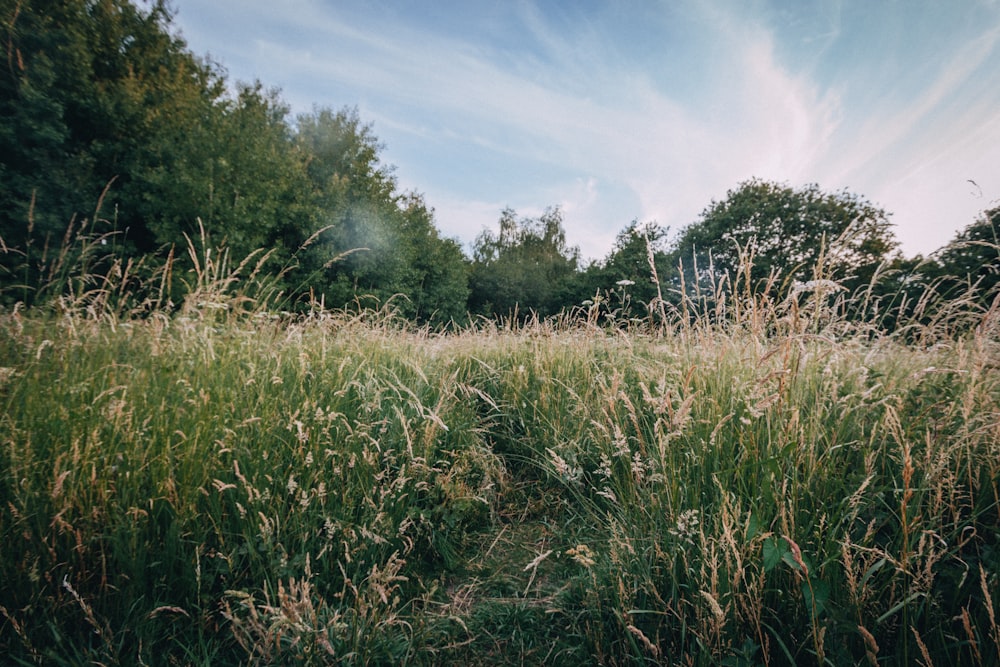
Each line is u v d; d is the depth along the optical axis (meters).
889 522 1.79
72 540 1.72
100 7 15.27
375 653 1.69
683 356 2.71
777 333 2.22
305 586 1.65
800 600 1.54
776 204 31.03
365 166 25.34
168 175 13.39
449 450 3.05
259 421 2.28
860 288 2.65
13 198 10.51
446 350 4.69
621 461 2.60
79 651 1.58
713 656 1.51
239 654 1.69
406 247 23.88
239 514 2.00
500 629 1.91
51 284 2.79
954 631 1.46
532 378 4.02
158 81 16.52
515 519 2.85
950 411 1.87
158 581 1.76
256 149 16.53
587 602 1.86
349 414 2.72
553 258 53.22
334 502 2.23
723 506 1.63
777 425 1.93
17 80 11.60
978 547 1.66
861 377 2.19
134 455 1.92
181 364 2.46
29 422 1.97
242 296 3.01
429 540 2.42
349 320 3.82
